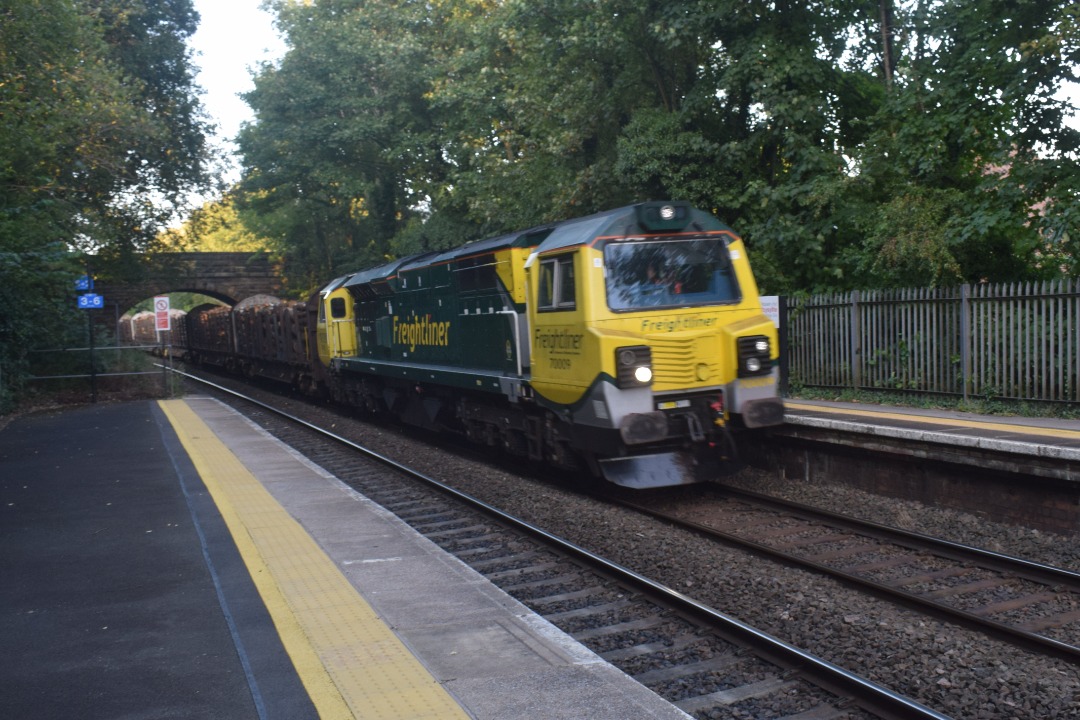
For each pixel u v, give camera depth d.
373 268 19.45
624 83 20.25
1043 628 6.28
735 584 7.29
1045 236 13.65
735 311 10.72
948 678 5.35
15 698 4.66
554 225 11.72
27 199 21.38
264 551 7.61
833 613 6.50
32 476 11.80
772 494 11.03
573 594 7.20
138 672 4.99
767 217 17.19
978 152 15.33
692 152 17.70
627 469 10.20
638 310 10.20
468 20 32.09
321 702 4.54
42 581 6.84
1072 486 8.44
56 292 22.62
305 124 35.25
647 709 4.49
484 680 4.89
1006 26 14.32
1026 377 12.10
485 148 29.34
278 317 28.12
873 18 17.73
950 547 8.03
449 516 10.17
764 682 5.36
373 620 5.81
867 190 16.48
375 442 16.58
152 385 24.64
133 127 24.80
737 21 16.73
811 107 16.52
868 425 10.57
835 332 15.38
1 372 20.30
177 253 38.75
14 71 20.84
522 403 12.07
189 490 10.52
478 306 13.22
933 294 13.52
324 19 36.06
